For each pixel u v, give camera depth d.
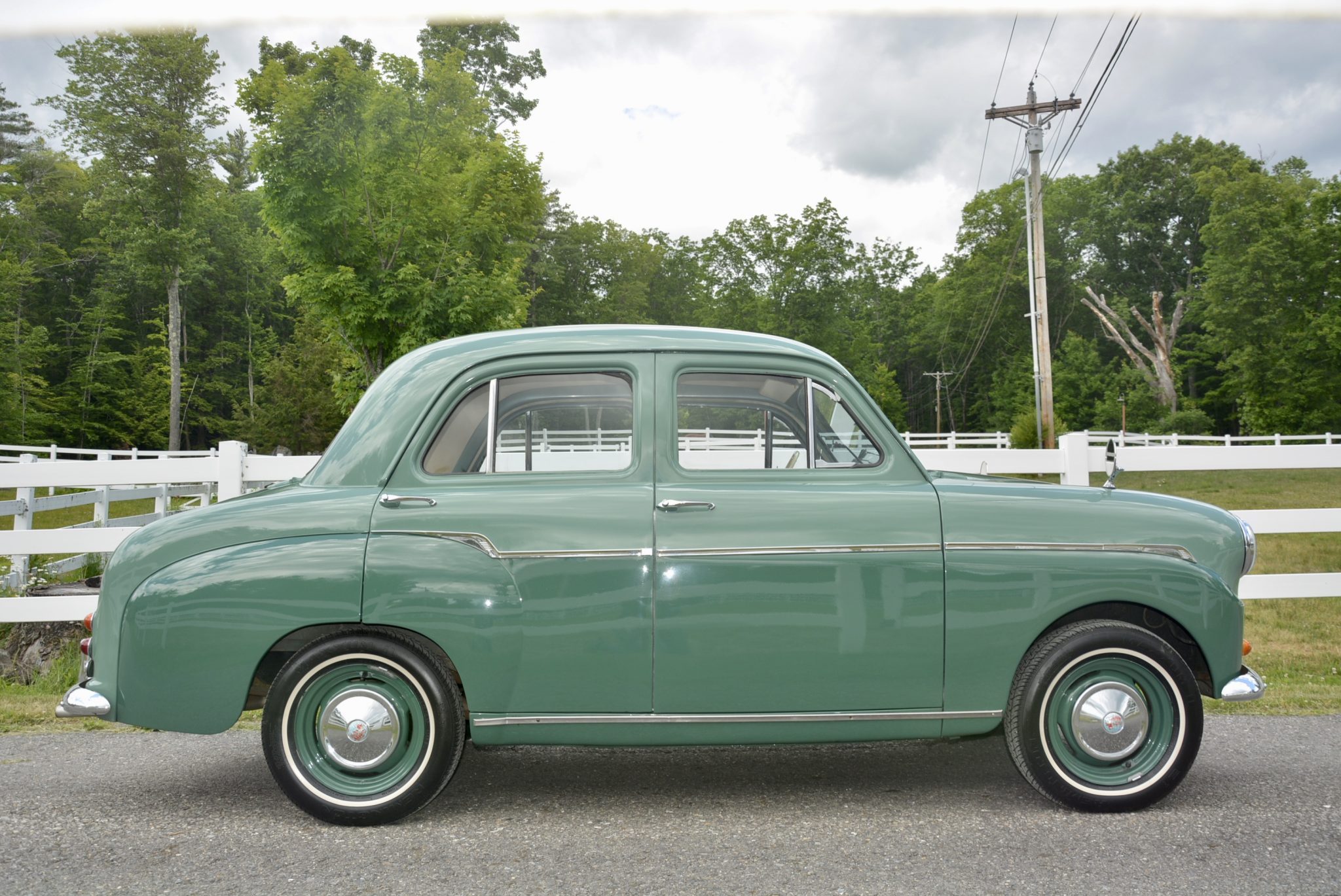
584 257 58.94
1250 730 5.08
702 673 3.73
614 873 3.29
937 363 94.69
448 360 4.02
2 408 52.66
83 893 3.14
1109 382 62.94
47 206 67.06
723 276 69.25
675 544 3.75
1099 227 76.62
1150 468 6.91
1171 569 3.87
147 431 61.34
